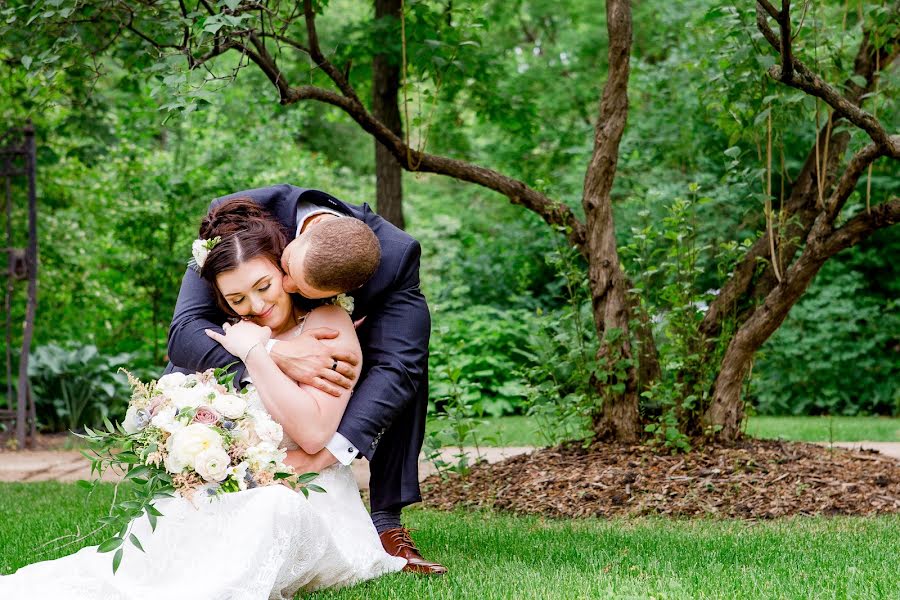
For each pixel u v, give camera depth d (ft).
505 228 47.75
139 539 9.45
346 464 10.69
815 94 15.62
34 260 30.40
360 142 73.82
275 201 11.35
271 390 10.21
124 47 19.62
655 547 12.98
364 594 9.98
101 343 43.57
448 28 21.04
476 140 55.98
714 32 20.29
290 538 9.32
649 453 19.38
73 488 20.35
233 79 13.57
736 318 21.09
